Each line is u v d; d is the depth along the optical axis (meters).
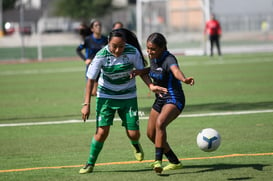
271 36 128.38
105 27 175.75
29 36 150.75
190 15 123.81
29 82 64.88
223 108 39.25
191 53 108.69
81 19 181.75
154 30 121.81
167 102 20.81
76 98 48.28
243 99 43.66
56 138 30.03
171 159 21.56
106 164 23.33
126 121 21.66
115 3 188.88
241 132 30.03
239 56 97.75
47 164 23.70
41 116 38.31
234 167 22.03
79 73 75.25
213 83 56.88
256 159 23.41
